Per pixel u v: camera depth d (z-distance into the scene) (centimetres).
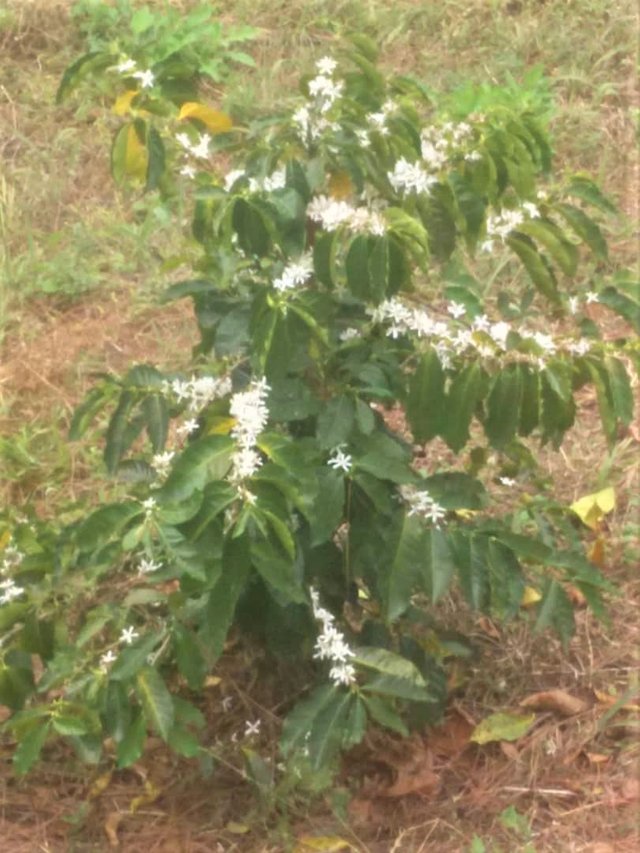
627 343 319
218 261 307
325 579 311
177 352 500
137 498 293
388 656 292
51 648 309
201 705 349
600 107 625
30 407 479
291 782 317
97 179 606
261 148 303
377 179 302
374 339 308
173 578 287
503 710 349
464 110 579
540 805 324
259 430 275
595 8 687
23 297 533
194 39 646
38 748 285
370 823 320
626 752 335
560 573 384
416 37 685
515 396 295
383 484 297
